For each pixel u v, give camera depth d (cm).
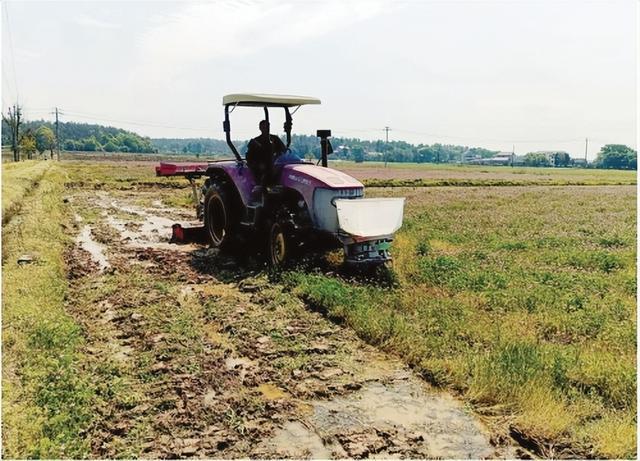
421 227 1372
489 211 1895
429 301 698
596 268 960
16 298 673
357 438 415
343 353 570
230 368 533
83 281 841
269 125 926
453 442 416
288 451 400
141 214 1703
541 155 15100
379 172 5925
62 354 527
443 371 513
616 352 556
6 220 1278
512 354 526
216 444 405
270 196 897
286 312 688
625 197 2695
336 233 795
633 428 418
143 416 441
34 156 8256
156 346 574
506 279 816
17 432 394
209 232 1109
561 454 398
